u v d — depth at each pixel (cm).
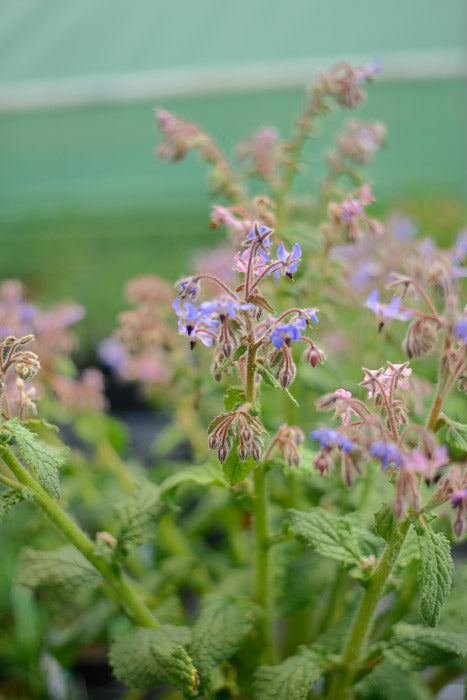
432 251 75
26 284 195
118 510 68
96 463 93
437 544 57
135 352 91
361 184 81
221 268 88
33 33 238
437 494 57
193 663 64
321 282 76
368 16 239
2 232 238
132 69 246
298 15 242
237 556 90
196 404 82
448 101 249
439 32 238
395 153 261
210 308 53
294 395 76
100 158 264
